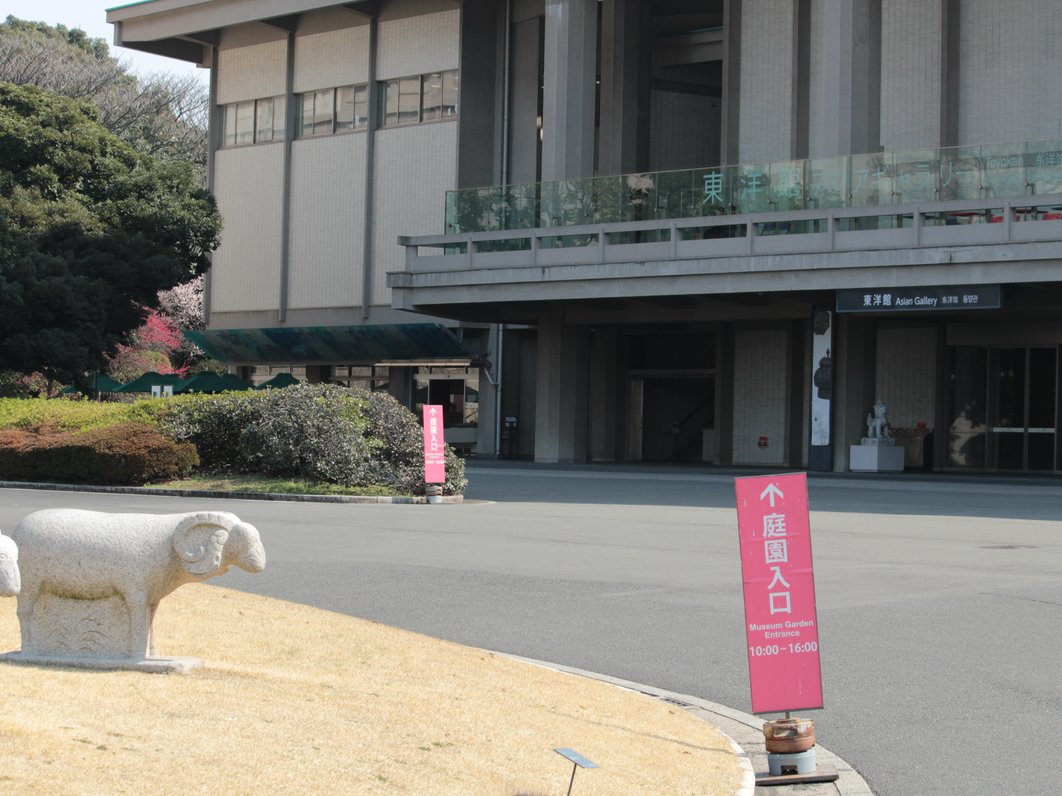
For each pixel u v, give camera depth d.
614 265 34.72
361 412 28.20
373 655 8.86
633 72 43.47
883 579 13.99
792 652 6.94
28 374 46.25
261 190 51.38
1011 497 26.30
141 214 47.91
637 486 29.80
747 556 7.00
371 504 24.84
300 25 49.91
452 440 46.31
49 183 47.38
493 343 45.84
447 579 14.02
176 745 5.74
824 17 33.78
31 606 7.65
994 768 7.06
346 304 48.97
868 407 36.25
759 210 33.06
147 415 29.92
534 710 7.60
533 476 33.91
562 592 13.20
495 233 36.75
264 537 18.12
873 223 31.38
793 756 6.88
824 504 24.25
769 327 41.19
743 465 41.25
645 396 44.88
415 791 5.53
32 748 5.38
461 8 45.78
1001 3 36.78
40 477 28.91
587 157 38.38
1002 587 13.38
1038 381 38.03
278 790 5.28
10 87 48.34
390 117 48.12
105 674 7.22
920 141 37.88
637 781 6.27
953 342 39.09
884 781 6.84
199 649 8.55
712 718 8.29
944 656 10.02
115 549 7.52
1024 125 36.34
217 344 51.84
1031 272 29.55
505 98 46.06
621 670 9.66
